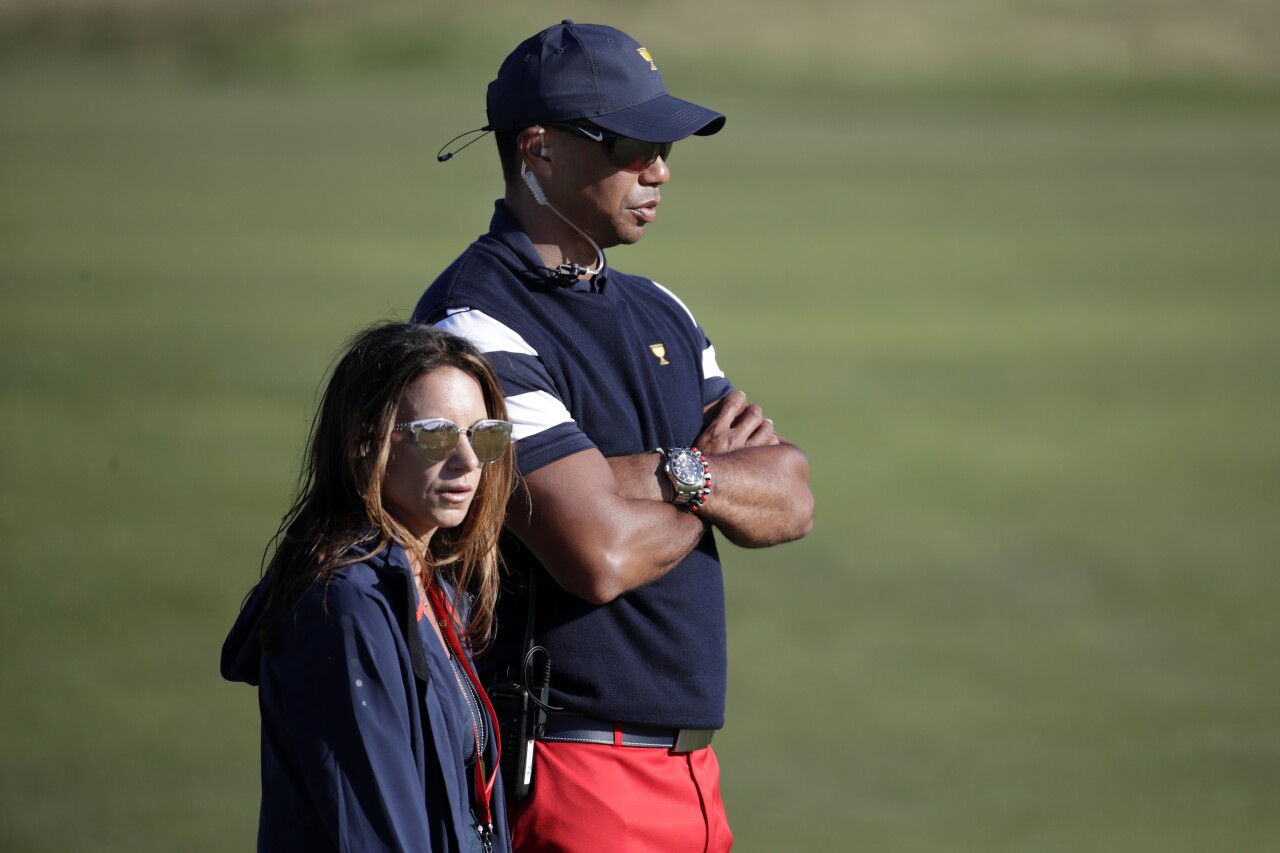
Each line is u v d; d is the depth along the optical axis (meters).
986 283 97.31
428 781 9.39
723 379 13.68
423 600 9.87
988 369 68.12
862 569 38.06
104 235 113.44
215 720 27.25
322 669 8.91
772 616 34.38
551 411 11.59
